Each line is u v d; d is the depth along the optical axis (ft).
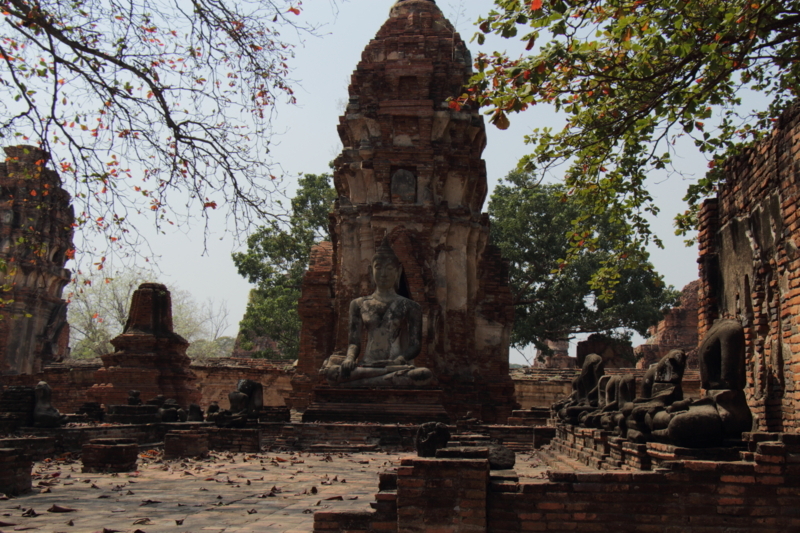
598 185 55.57
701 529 22.84
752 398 44.78
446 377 81.25
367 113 86.07
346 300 83.92
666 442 28.73
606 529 22.99
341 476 40.11
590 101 44.70
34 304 145.69
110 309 172.04
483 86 39.88
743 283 46.52
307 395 89.35
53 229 141.49
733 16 35.73
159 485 36.06
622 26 36.94
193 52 44.55
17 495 32.19
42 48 41.98
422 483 23.13
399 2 94.12
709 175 56.13
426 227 83.82
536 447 60.44
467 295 87.04
